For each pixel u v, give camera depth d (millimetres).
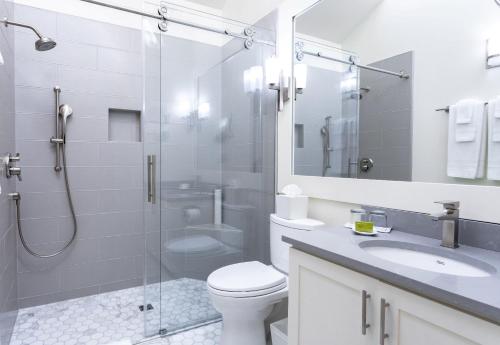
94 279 2455
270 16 2242
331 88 1762
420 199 1302
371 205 1508
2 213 1667
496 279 775
